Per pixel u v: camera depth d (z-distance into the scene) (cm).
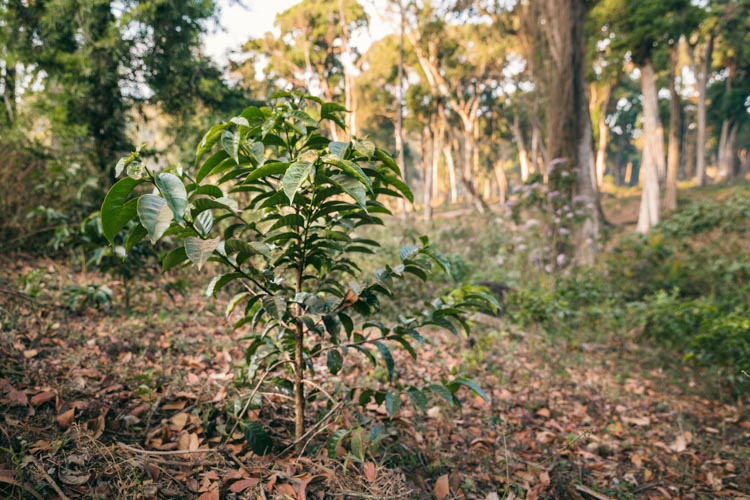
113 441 197
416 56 2311
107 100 687
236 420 205
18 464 154
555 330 558
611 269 784
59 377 244
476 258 1023
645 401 406
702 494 271
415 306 557
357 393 295
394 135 3016
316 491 191
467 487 233
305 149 188
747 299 688
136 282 480
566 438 318
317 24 2164
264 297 183
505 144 3534
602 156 3188
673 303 569
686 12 1700
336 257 214
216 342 361
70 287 365
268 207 190
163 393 247
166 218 131
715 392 429
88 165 666
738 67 2875
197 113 787
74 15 629
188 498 174
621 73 2127
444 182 4450
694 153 4278
